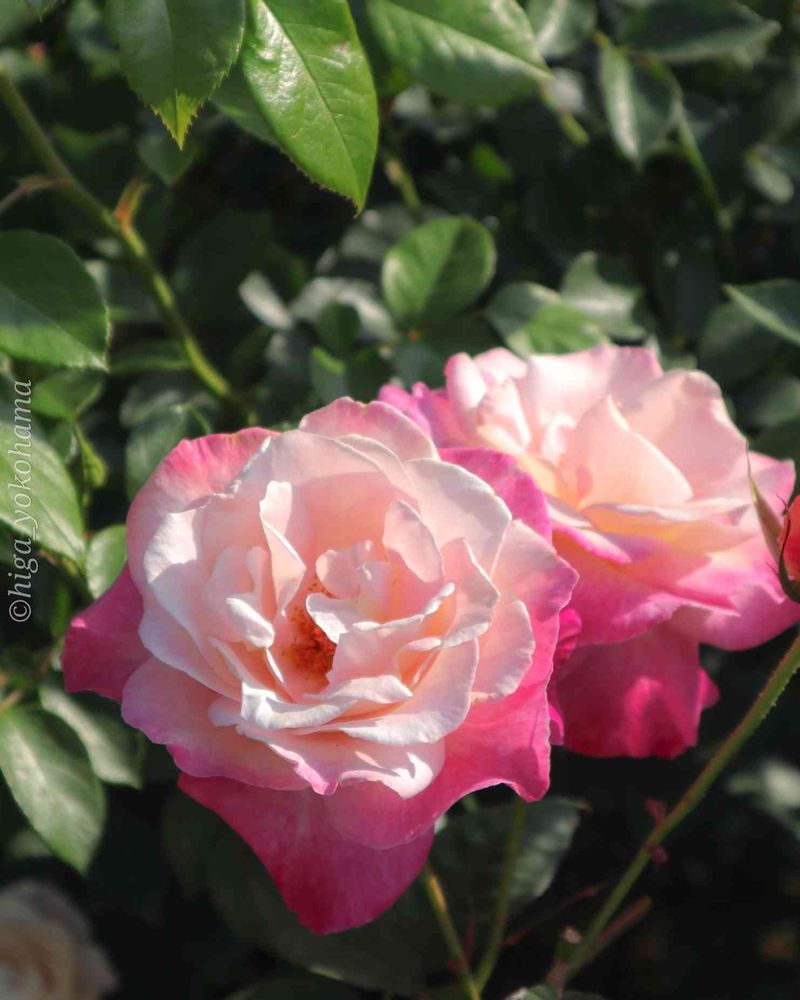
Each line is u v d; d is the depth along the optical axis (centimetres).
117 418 71
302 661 48
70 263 52
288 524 48
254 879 57
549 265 73
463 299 63
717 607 51
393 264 63
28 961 73
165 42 47
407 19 53
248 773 46
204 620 47
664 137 67
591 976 88
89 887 69
